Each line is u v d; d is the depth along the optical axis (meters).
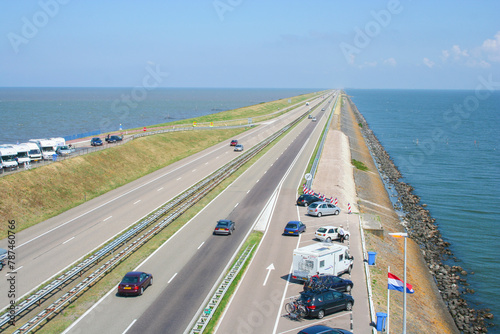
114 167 62.84
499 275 45.97
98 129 138.75
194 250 37.22
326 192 59.44
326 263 31.41
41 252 35.22
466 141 141.38
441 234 58.19
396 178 88.69
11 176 46.78
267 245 39.12
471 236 57.59
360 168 86.19
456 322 35.78
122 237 36.91
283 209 50.84
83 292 29.12
